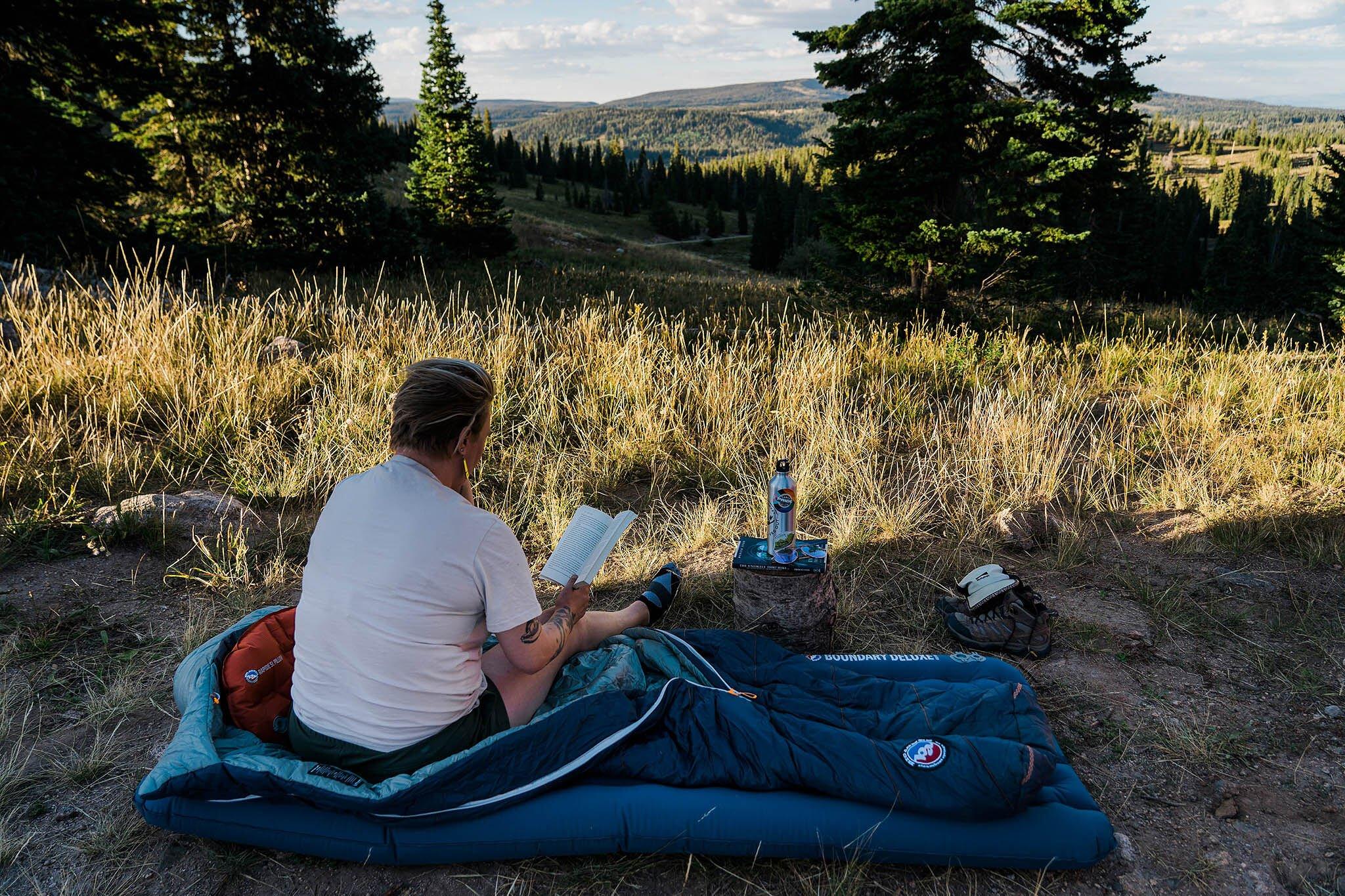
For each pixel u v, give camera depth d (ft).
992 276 37.68
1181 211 238.48
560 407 21.07
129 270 29.40
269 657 8.35
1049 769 7.55
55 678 10.20
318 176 60.44
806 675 9.47
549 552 14.44
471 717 7.74
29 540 13.30
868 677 9.55
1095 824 7.66
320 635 7.21
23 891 7.25
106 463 15.67
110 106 48.08
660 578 10.75
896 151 36.47
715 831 7.53
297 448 17.22
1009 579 11.48
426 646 7.08
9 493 14.65
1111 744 9.43
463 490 7.68
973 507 15.71
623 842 7.56
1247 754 9.26
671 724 8.34
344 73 60.34
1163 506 15.76
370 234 59.21
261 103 58.23
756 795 7.80
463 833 7.47
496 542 7.09
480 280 61.21
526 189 400.88
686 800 7.68
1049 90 39.09
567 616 8.35
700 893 7.45
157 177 59.41
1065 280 60.70
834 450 18.19
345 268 57.06
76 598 12.00
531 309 41.01
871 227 36.47
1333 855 7.82
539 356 24.97
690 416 20.61
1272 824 8.24
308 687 7.39
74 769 8.66
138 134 58.03
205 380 19.70
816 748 7.94
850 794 7.68
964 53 34.32
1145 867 7.75
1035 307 38.93
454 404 6.98
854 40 35.73
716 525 14.78
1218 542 14.20
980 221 37.09
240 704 8.03
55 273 29.55
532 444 18.53
